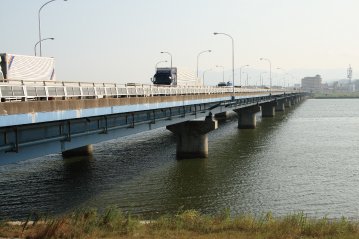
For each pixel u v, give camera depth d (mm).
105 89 35531
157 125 47188
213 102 66938
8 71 36250
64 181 43438
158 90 48500
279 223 23031
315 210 33719
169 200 36562
